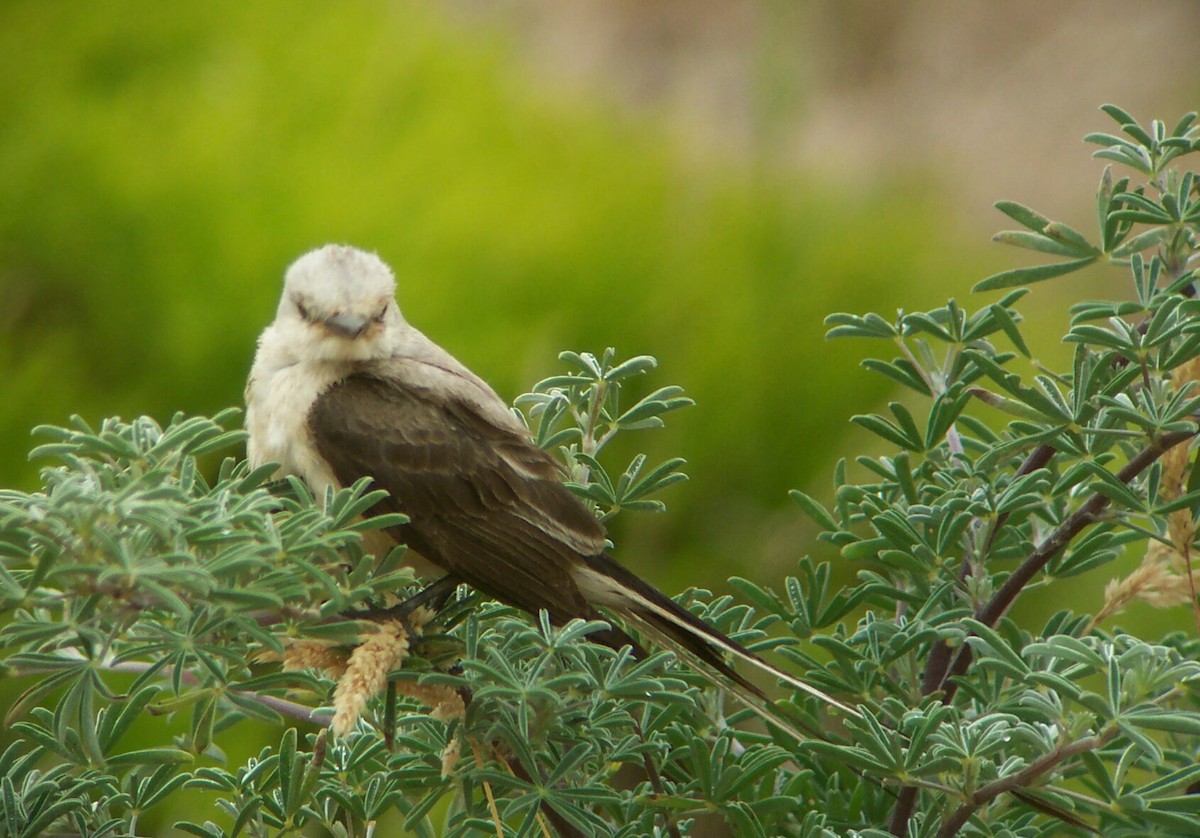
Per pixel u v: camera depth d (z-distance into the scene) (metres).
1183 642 6.30
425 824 5.41
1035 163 20.94
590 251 13.33
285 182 13.21
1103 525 5.83
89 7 14.60
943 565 5.57
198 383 12.38
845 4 22.91
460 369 6.83
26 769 4.91
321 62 14.82
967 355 5.43
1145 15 23.44
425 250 12.96
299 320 6.60
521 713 4.52
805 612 5.87
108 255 12.73
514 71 16.84
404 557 6.18
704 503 12.24
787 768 5.93
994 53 22.83
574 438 6.65
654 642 5.79
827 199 15.09
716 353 12.80
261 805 5.27
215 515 4.27
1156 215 5.47
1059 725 4.48
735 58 21.89
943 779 4.81
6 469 11.85
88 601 4.16
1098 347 6.16
